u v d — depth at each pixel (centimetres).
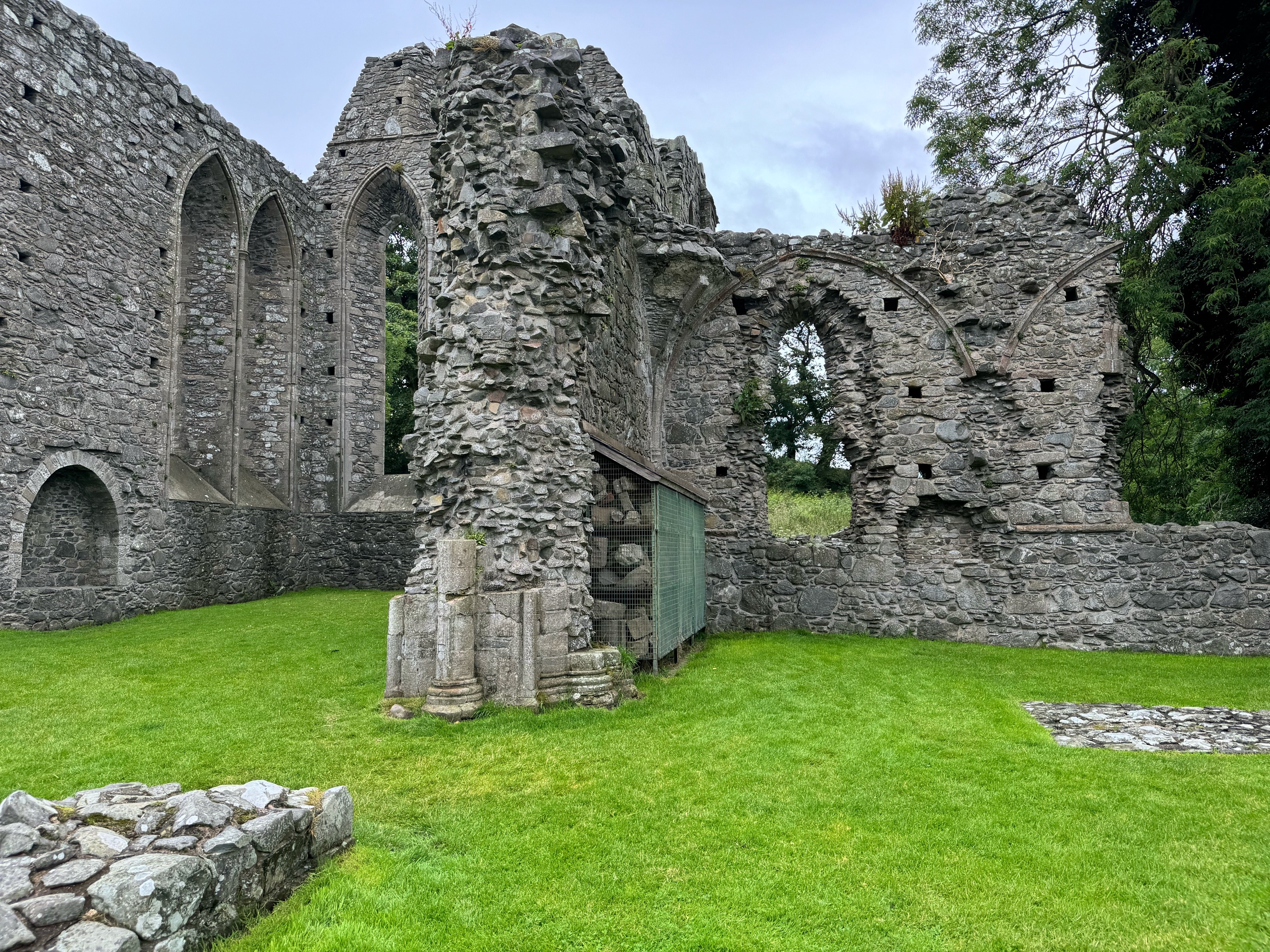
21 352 1088
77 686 695
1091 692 768
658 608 773
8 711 605
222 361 1638
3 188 1071
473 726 573
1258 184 1131
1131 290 1179
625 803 429
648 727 584
